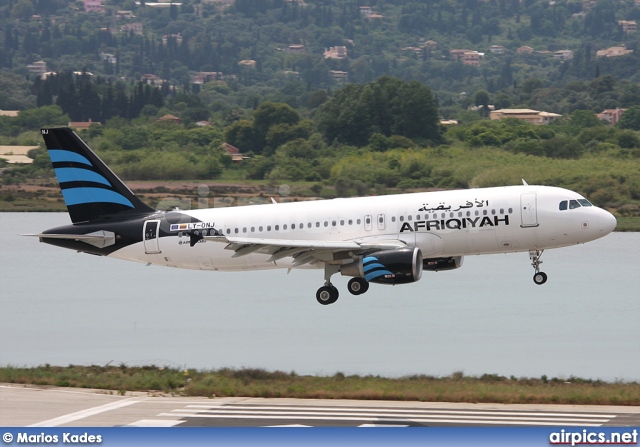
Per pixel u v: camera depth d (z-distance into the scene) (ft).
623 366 531.91
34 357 580.30
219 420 330.75
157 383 408.26
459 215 547.49
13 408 349.20
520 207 543.80
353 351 584.81
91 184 601.21
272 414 341.21
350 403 365.61
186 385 411.13
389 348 594.24
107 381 413.80
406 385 403.75
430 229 551.18
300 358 566.36
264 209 585.22
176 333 654.94
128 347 606.55
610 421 330.95
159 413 341.82
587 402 367.66
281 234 574.15
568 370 524.52
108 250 602.85
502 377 458.91
